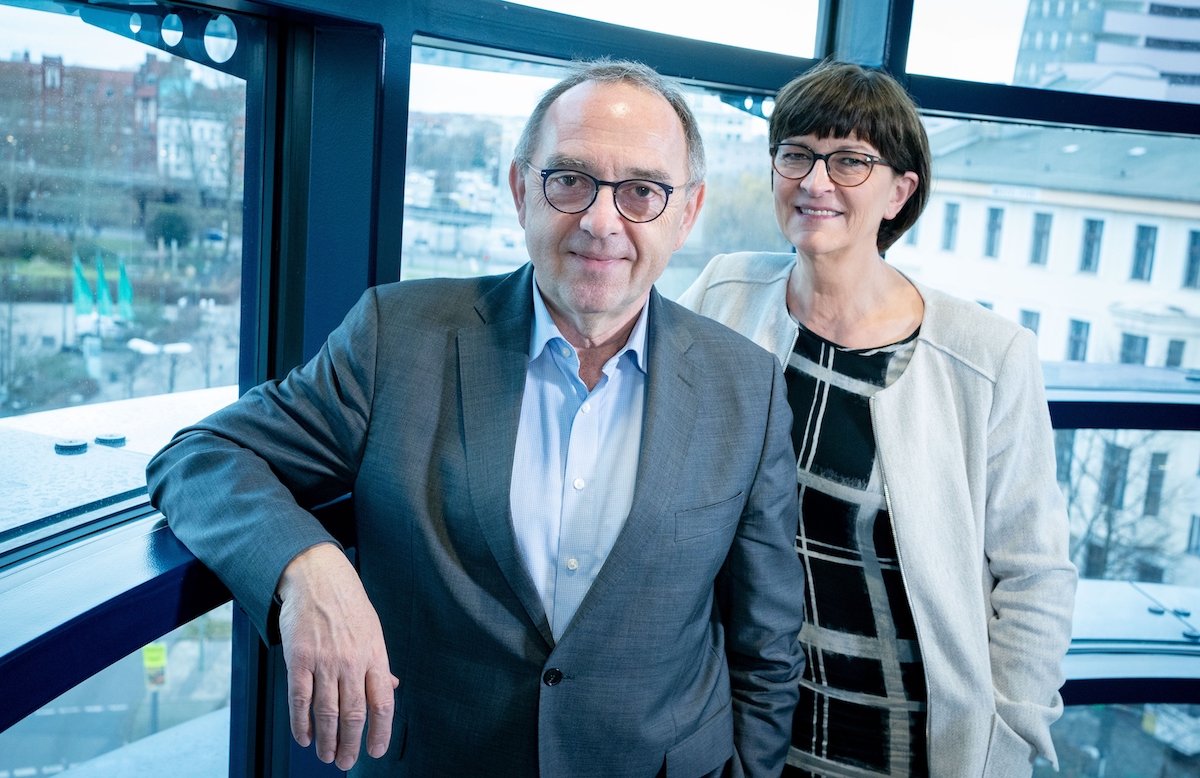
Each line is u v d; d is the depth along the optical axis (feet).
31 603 3.60
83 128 4.40
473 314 4.31
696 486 4.23
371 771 4.42
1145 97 7.63
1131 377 8.66
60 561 4.11
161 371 5.06
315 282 5.45
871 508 5.08
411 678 4.19
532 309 4.26
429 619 4.11
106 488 4.71
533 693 4.06
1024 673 5.02
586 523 4.12
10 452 4.24
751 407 4.43
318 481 4.28
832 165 4.95
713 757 4.49
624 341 4.31
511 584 3.97
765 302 5.58
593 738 4.13
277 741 5.87
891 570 5.12
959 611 5.03
